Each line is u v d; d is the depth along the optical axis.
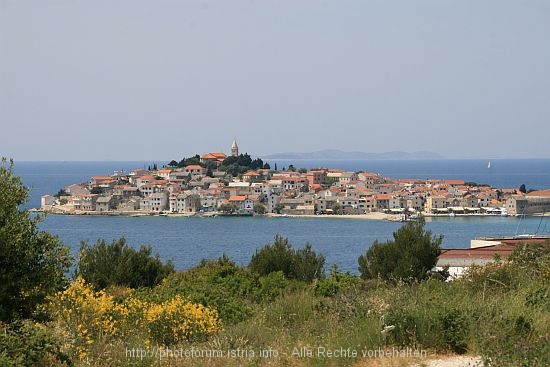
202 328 37.19
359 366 28.11
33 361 27.62
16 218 30.80
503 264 51.22
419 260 74.75
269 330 36.41
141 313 37.50
